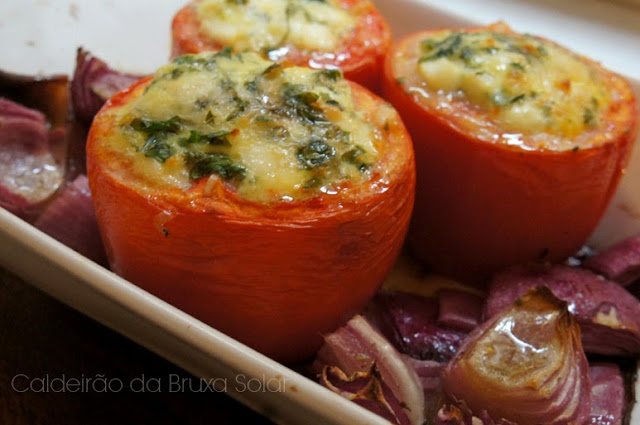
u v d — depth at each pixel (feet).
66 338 1.02
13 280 1.05
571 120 1.08
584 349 1.06
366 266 1.01
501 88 1.09
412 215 1.16
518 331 0.97
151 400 0.98
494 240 1.13
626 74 1.19
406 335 1.07
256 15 1.15
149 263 0.99
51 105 1.22
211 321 1.01
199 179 0.97
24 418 0.96
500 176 1.08
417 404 0.98
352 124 1.02
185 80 1.01
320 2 1.20
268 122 0.99
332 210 0.97
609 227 1.20
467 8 1.33
